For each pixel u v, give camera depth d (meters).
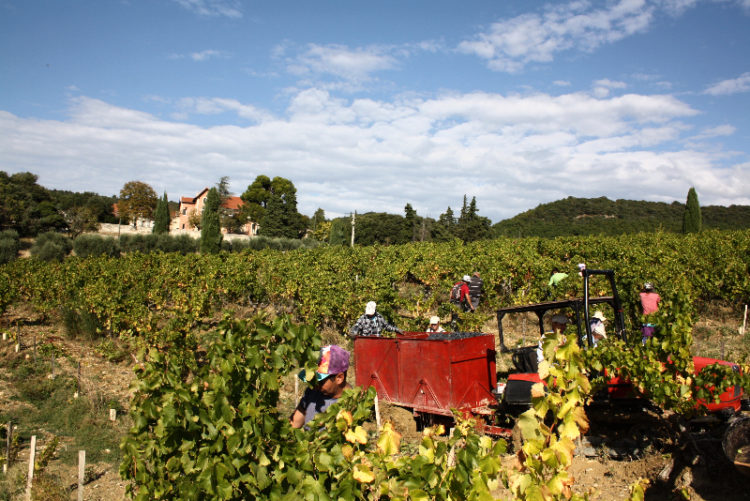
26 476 6.68
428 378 6.55
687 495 4.33
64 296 18.80
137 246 50.12
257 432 2.76
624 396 5.71
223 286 18.34
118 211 95.56
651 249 22.14
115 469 7.13
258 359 2.85
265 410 2.91
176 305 16.30
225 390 2.77
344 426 2.61
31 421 8.91
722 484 4.39
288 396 9.27
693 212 46.41
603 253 22.91
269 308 18.23
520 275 17.31
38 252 43.94
